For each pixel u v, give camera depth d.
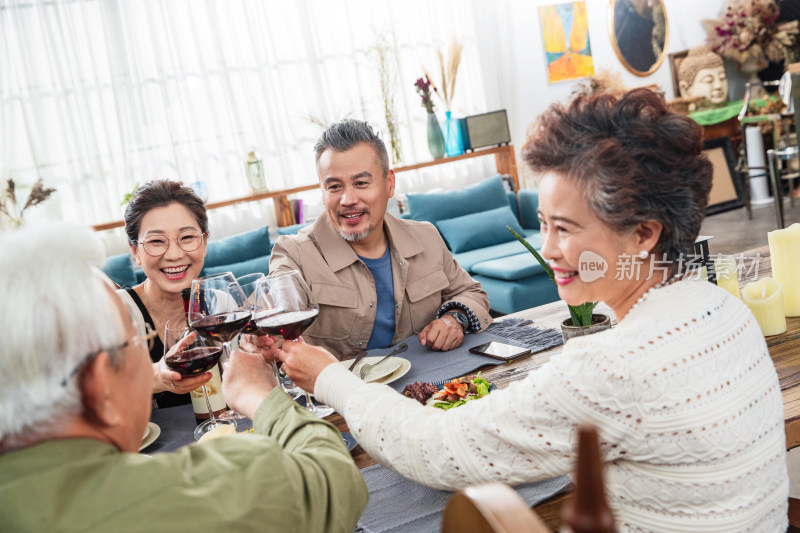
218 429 1.10
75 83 4.82
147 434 1.42
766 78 7.43
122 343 0.69
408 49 5.82
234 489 0.68
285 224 5.17
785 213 6.50
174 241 1.81
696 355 0.78
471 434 0.84
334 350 2.02
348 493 0.80
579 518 0.37
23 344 0.62
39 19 4.72
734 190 7.09
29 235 0.66
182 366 1.27
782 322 1.49
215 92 5.21
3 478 0.63
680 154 0.80
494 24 6.16
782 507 0.85
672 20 7.08
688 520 0.79
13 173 4.73
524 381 0.83
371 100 5.70
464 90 6.11
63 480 0.63
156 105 5.04
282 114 5.41
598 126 0.81
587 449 0.37
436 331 1.76
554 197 0.83
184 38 5.09
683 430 0.76
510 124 6.36
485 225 5.11
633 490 0.81
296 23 5.41
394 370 1.55
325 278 1.97
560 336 1.69
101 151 4.92
